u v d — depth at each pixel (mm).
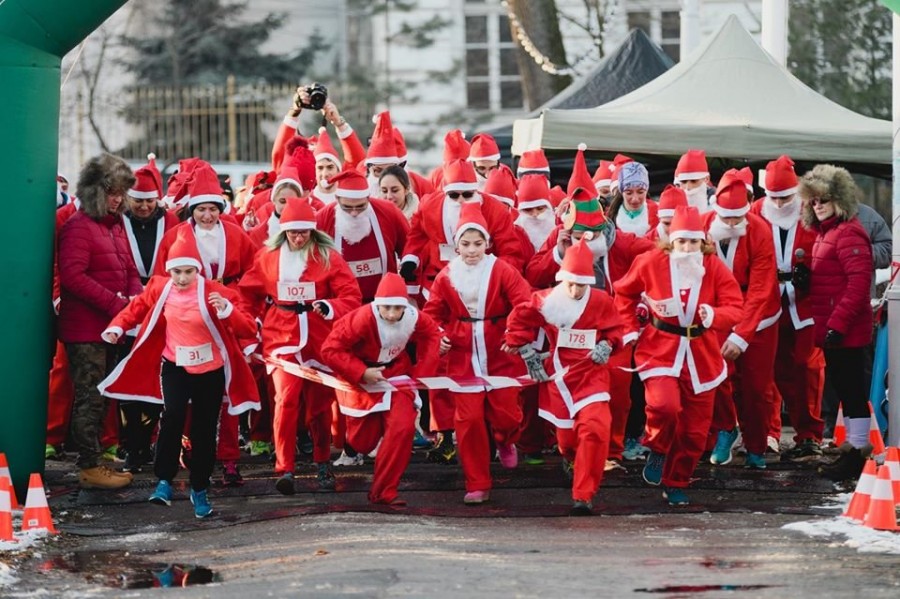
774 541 14750
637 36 30406
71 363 18094
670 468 16922
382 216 19078
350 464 19812
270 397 19453
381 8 56406
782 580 13039
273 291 17562
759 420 18969
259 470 19516
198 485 16516
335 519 15977
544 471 19016
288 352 17359
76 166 53406
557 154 24922
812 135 23250
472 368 17234
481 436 16891
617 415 18672
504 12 56031
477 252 17266
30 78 17281
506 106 56312
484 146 21703
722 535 15086
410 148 56250
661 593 12602
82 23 17281
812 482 18172
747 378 18875
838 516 15984
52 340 17938
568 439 16594
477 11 56250
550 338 16641
